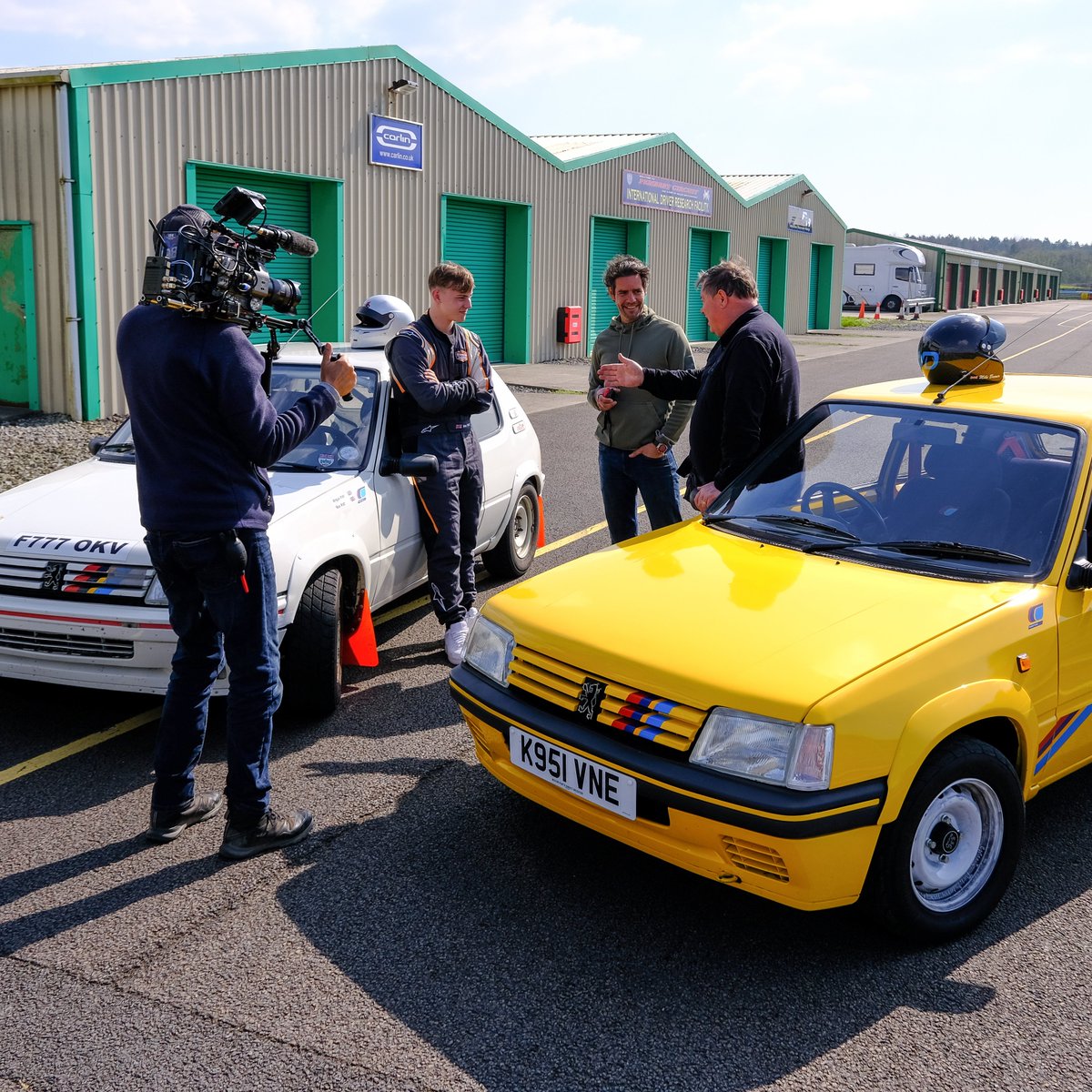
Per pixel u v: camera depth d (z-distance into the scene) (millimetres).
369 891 3475
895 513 3834
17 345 13047
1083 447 3711
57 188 12281
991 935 3270
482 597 6562
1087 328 38375
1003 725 3340
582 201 22547
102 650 4246
